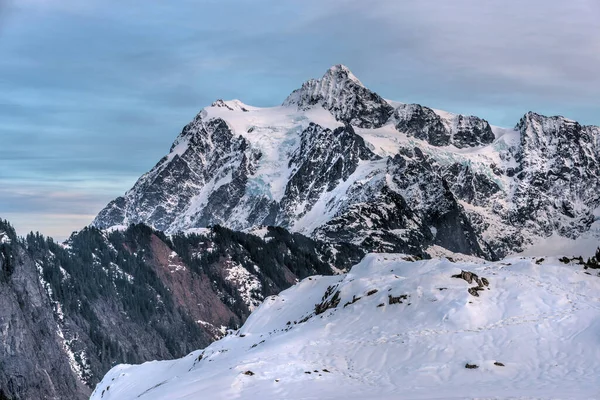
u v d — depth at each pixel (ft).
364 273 556.92
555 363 365.61
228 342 520.83
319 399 344.08
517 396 319.88
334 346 419.95
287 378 380.17
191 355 536.42
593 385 332.80
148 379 516.73
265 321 565.94
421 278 465.88
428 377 363.35
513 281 454.81
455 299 436.76
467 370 365.61
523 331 398.62
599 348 372.17
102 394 524.52
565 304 425.69
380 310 452.76
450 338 400.67
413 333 411.75
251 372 389.60
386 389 352.08
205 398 364.58
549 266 479.00
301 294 595.47
